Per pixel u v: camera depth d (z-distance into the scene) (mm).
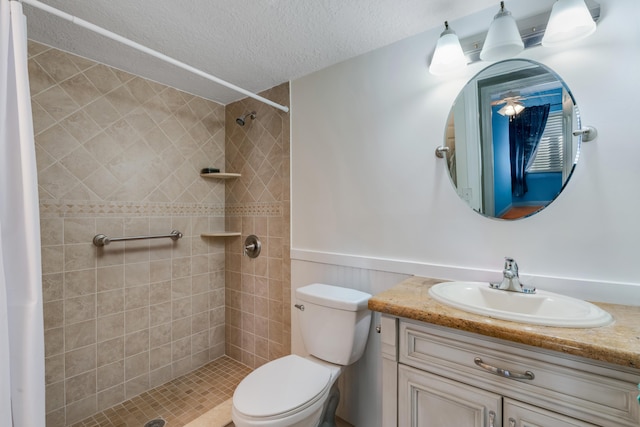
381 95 1631
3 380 918
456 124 1404
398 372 1079
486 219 1332
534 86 1222
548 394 816
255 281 2256
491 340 902
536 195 1221
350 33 1505
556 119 1177
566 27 1027
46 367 1590
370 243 1678
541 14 1189
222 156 2449
